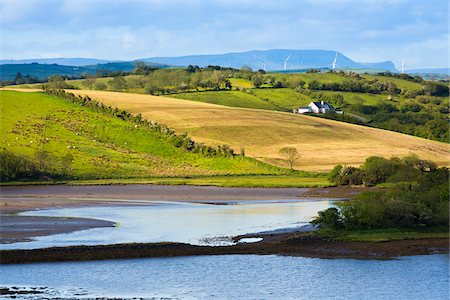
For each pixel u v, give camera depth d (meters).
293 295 55.22
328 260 67.44
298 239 76.94
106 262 65.62
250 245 73.69
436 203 86.81
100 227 85.38
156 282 58.34
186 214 99.19
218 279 59.94
